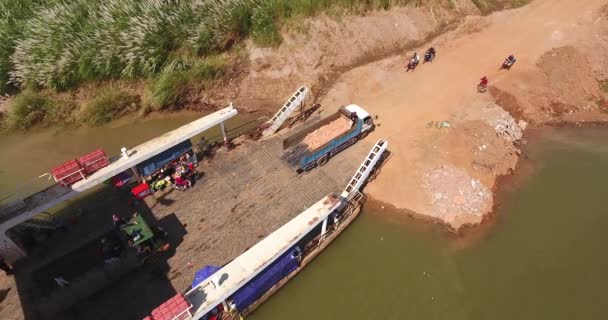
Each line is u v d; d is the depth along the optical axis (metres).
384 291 21.47
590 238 23.64
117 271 20.72
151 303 20.05
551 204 25.58
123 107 33.50
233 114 27.22
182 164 26.38
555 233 23.95
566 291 21.28
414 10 40.97
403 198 25.84
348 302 21.08
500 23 41.59
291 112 30.09
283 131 30.64
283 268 20.17
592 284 21.53
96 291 20.39
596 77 35.81
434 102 32.44
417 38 40.16
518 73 34.91
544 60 35.69
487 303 20.92
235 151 28.72
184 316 16.47
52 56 33.12
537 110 32.59
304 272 22.19
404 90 33.97
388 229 24.38
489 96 32.84
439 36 40.59
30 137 32.09
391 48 38.97
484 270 22.27
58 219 23.86
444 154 27.89
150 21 34.12
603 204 25.42
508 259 22.73
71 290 20.17
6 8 36.50
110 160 23.34
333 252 23.22
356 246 23.52
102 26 34.59
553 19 41.12
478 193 25.66
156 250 21.62
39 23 34.47
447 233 24.06
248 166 27.47
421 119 30.86
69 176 21.45
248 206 24.77
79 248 22.56
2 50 33.44
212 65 34.59
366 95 33.91
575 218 24.70
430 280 21.86
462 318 20.42
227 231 23.33
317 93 34.78
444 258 22.83
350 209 24.61
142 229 21.14
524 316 20.41
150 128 32.72
